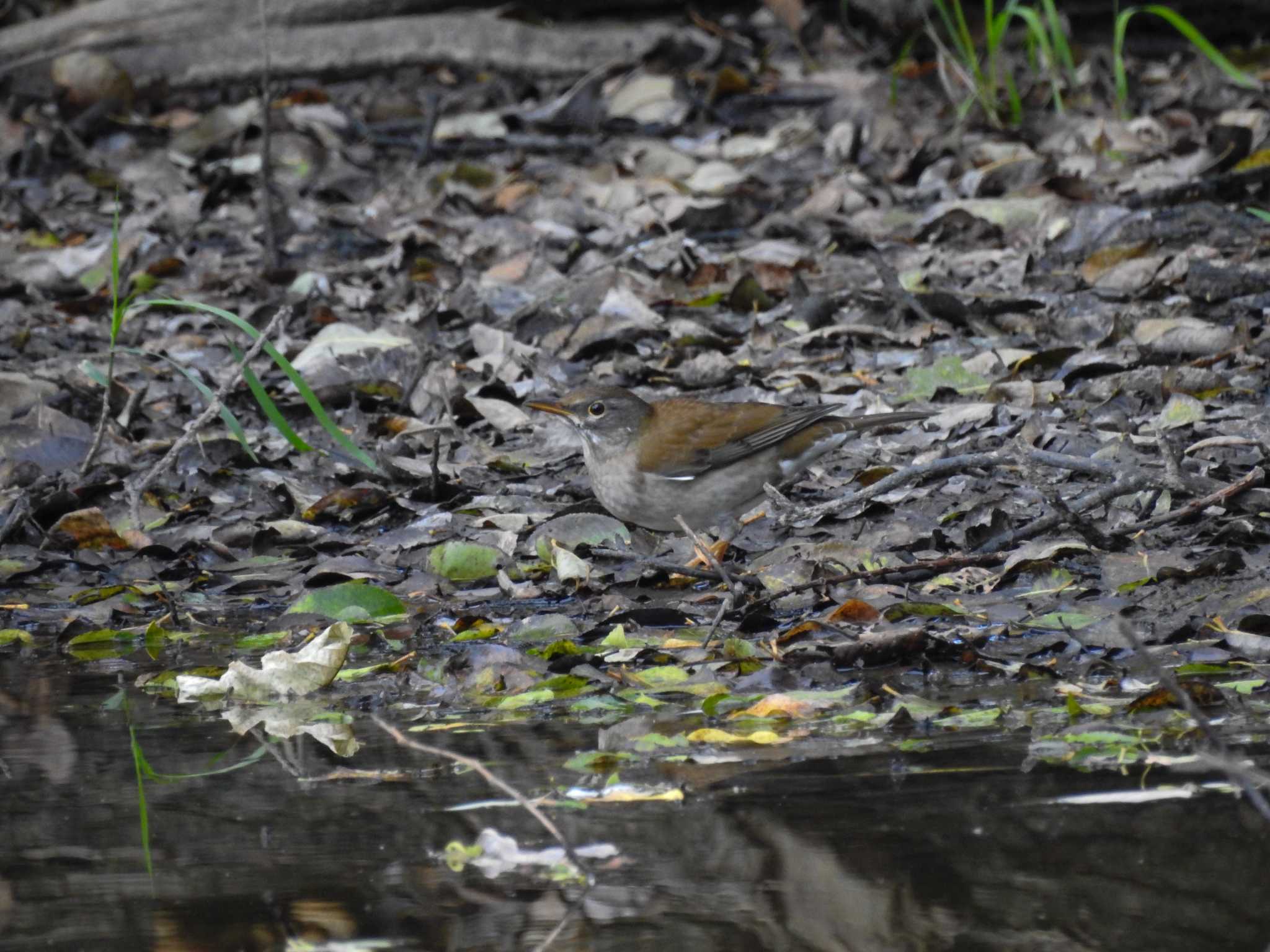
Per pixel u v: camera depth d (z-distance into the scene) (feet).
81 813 21.17
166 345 51.06
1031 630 27.84
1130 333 44.37
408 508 37.65
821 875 18.02
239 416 45.16
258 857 19.35
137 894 18.33
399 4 79.82
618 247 58.34
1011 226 55.57
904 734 23.07
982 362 43.88
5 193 67.41
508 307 53.26
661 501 33.42
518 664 27.45
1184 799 19.85
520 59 78.48
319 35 78.33
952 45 76.95
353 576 33.37
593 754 22.70
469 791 21.47
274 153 69.67
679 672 26.71
